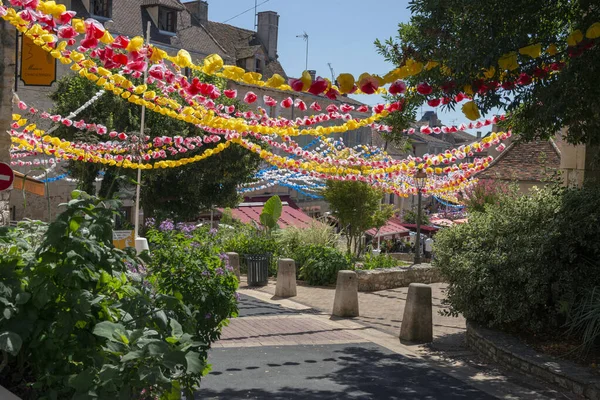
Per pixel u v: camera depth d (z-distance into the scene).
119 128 22.38
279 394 7.76
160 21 36.44
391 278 18.77
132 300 4.19
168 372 4.01
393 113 10.27
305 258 19.80
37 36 6.68
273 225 24.44
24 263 4.13
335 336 11.50
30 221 4.83
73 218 4.01
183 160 13.57
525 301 9.95
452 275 11.10
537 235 9.88
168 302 4.37
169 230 9.55
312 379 8.52
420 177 18.69
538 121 8.91
